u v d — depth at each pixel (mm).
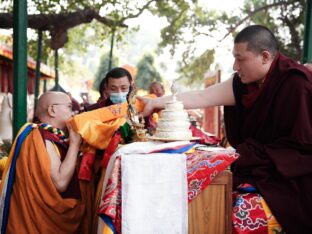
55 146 2594
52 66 15086
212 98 2920
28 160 2525
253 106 2592
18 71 3883
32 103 12250
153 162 2084
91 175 2723
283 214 2297
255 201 2344
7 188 2574
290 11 9430
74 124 2555
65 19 8180
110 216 1982
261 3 10695
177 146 2203
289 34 9898
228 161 2162
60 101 2688
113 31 9859
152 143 2336
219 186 2193
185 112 2371
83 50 14875
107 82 3295
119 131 2580
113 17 9609
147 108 2896
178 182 2113
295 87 2406
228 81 2955
